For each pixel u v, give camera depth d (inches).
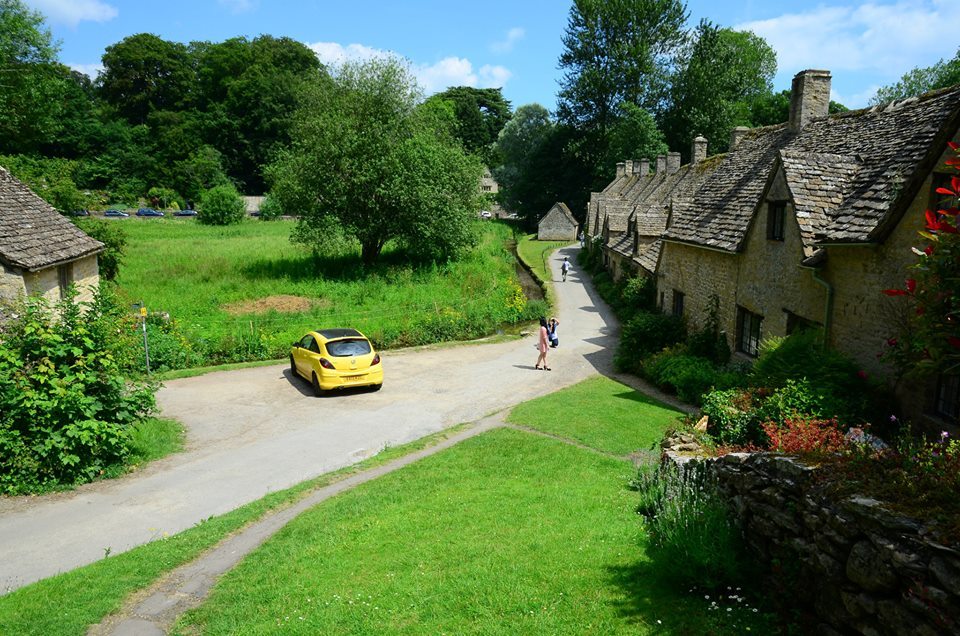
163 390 693.9
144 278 1304.1
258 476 457.4
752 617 193.3
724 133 2650.1
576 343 987.3
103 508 401.7
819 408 390.6
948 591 140.2
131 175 3535.9
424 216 1526.8
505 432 527.2
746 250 608.1
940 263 187.3
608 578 233.6
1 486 416.8
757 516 221.3
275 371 791.7
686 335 791.1
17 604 268.5
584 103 2987.2
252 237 2178.9
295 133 1640.0
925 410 373.1
